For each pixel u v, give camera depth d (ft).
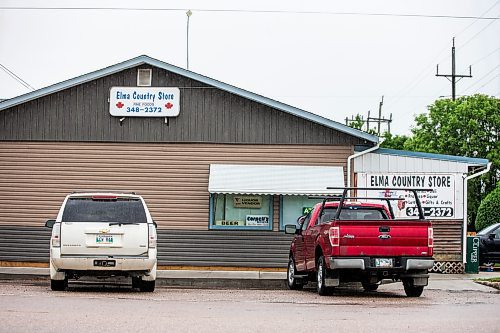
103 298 48.32
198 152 81.20
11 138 81.87
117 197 53.98
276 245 80.28
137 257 53.11
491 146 177.27
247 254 80.23
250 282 68.74
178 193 80.94
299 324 36.06
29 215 81.46
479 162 80.43
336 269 53.57
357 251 52.85
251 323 36.06
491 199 133.18
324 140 80.84
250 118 81.05
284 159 80.89
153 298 49.85
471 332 34.12
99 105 81.71
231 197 80.79
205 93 81.41
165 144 81.30
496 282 68.54
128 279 68.59
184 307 43.47
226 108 81.25
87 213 53.26
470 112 177.78
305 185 78.84
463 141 176.76
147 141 81.46
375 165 80.79
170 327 33.88
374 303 49.26
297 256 63.36
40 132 81.82
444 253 80.38
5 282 67.05
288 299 51.75
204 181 80.94
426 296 56.44
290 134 80.94
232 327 34.42
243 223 80.74
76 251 52.75
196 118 81.30
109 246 52.90
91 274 53.31
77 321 35.14
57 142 81.71
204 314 39.68
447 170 80.64
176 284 69.00
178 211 80.79
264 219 80.69
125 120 81.56
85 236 52.80
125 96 81.51
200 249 80.38
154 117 81.41
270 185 78.74
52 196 81.46
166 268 80.23
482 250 94.84
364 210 59.88
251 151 81.00
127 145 81.51
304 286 68.69
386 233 53.11
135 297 50.34
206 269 80.18
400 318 39.60
